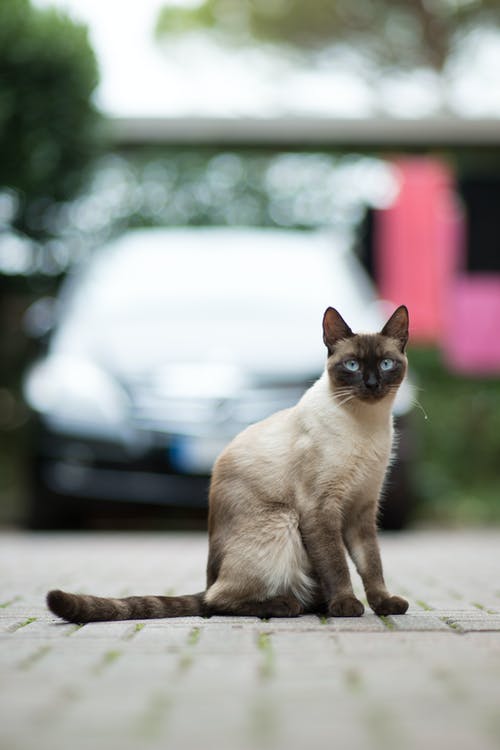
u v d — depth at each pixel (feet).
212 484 20.02
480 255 50.31
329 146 52.03
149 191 54.90
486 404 49.49
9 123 44.11
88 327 38.81
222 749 10.39
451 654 14.87
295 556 19.19
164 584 24.18
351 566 27.27
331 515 19.07
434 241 49.98
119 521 42.57
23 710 11.88
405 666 14.07
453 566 28.32
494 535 40.32
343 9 86.99
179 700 12.32
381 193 54.90
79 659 14.65
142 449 36.17
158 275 41.32
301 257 42.50
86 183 47.47
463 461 48.98
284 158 55.67
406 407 37.04
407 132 50.65
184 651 15.23
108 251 44.09
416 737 10.74
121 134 50.75
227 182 55.57
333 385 19.62
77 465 36.42
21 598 21.74
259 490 19.33
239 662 14.42
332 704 12.09
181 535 38.55
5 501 46.26
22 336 48.65
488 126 50.03
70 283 45.42
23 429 47.67
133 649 15.37
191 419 36.14
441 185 50.16
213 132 50.96
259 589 19.06
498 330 49.96
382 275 50.34
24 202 46.47
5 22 43.57
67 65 44.27
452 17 82.99
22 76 43.96
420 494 46.75
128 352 37.40
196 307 39.27
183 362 36.81
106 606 18.07
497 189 50.44
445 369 50.39
